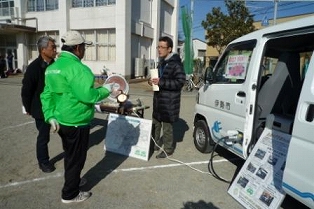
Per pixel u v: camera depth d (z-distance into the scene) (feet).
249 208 10.04
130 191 11.50
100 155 15.51
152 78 13.98
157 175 13.08
